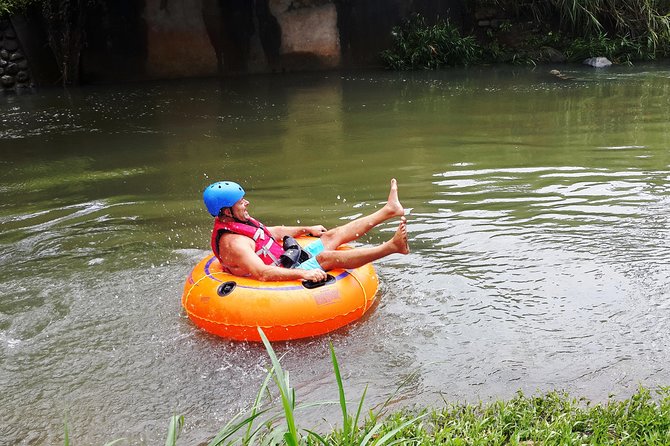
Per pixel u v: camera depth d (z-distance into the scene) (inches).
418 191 298.2
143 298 209.8
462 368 166.1
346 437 120.6
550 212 265.6
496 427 135.0
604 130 401.1
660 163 327.3
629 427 132.3
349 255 192.5
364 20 684.1
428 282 211.3
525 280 210.2
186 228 266.4
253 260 188.1
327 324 183.0
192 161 362.3
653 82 567.5
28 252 247.3
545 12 713.0
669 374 159.3
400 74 648.4
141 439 147.6
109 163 363.9
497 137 392.5
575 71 637.3
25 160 374.9
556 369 163.6
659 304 192.2
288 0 662.5
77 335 190.1
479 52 698.8
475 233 247.6
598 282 206.8
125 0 613.0
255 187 313.9
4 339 189.2
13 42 593.3
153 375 170.4
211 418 153.1
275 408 154.8
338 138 402.6
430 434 136.4
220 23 647.1
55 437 149.5
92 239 257.9
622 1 697.0
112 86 602.9
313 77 639.1
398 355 173.2
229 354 177.6
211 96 550.0
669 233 240.5
